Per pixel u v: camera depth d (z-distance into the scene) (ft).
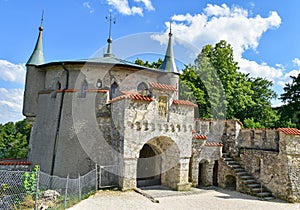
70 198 38.09
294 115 94.22
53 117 57.21
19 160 66.74
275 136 50.96
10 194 36.40
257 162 53.21
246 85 105.29
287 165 47.19
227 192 52.24
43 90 62.44
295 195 45.70
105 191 44.83
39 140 58.80
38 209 32.91
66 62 57.06
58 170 52.80
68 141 53.62
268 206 42.19
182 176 51.21
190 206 40.06
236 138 58.95
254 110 113.09
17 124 171.73
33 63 64.95
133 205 38.06
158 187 52.16
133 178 46.60
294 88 95.20
